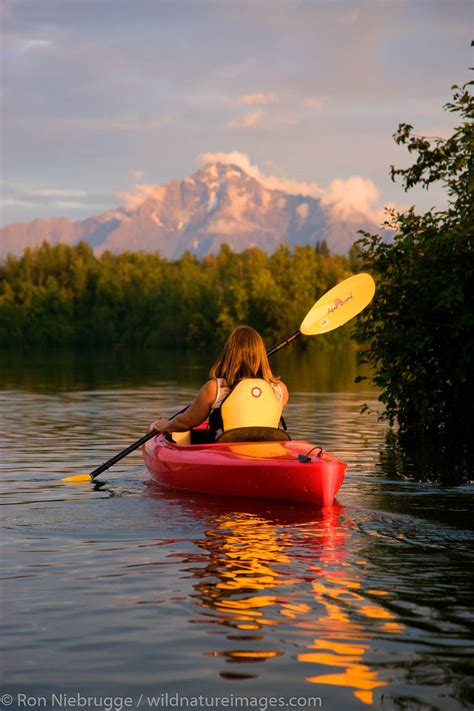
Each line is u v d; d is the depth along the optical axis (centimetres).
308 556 514
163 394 2055
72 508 670
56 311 12206
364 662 344
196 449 745
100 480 818
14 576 469
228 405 736
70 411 1582
